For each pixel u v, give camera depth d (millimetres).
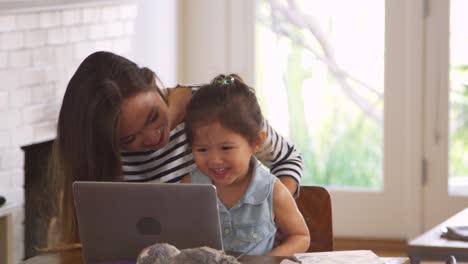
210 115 2115
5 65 3285
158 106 2240
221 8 4895
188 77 4988
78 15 3744
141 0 4324
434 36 4617
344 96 4789
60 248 2248
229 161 2129
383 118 4738
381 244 4777
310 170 4887
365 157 4809
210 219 1842
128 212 1884
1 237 3033
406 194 4766
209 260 1657
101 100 2135
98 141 2152
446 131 4660
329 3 4750
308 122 4852
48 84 3562
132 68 2215
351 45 4746
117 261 1924
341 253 2031
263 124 2326
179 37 4879
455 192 4711
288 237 2219
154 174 2414
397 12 4645
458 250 2320
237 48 4898
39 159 3682
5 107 3303
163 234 1885
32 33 3434
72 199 2203
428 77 4652
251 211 2186
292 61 4836
